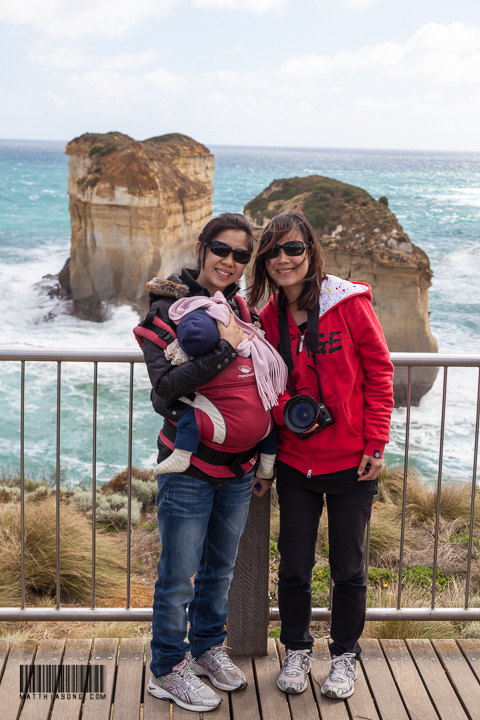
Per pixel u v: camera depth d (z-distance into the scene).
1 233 60.81
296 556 2.32
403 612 2.78
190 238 35.44
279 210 27.39
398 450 15.42
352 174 161.00
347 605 2.35
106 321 31.80
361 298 2.14
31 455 13.43
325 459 2.19
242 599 2.58
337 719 2.27
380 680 2.48
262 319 2.29
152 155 34.59
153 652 2.35
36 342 28.58
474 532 5.46
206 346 1.88
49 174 134.88
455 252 55.72
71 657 2.58
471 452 15.38
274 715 2.28
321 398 2.16
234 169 173.50
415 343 23.12
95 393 2.57
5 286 37.91
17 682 2.42
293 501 2.29
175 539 2.16
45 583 4.47
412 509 5.86
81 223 31.92
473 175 169.75
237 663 2.58
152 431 15.20
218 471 2.08
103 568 4.77
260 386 2.01
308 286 2.11
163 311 2.02
